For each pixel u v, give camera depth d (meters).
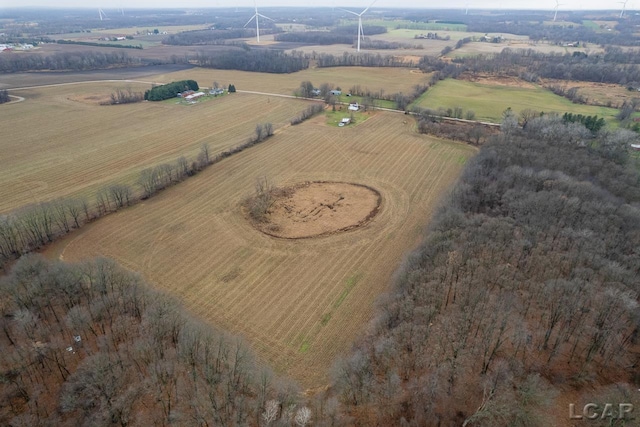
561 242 80.19
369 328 68.62
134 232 98.94
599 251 76.25
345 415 52.06
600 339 57.91
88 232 98.31
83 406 50.75
